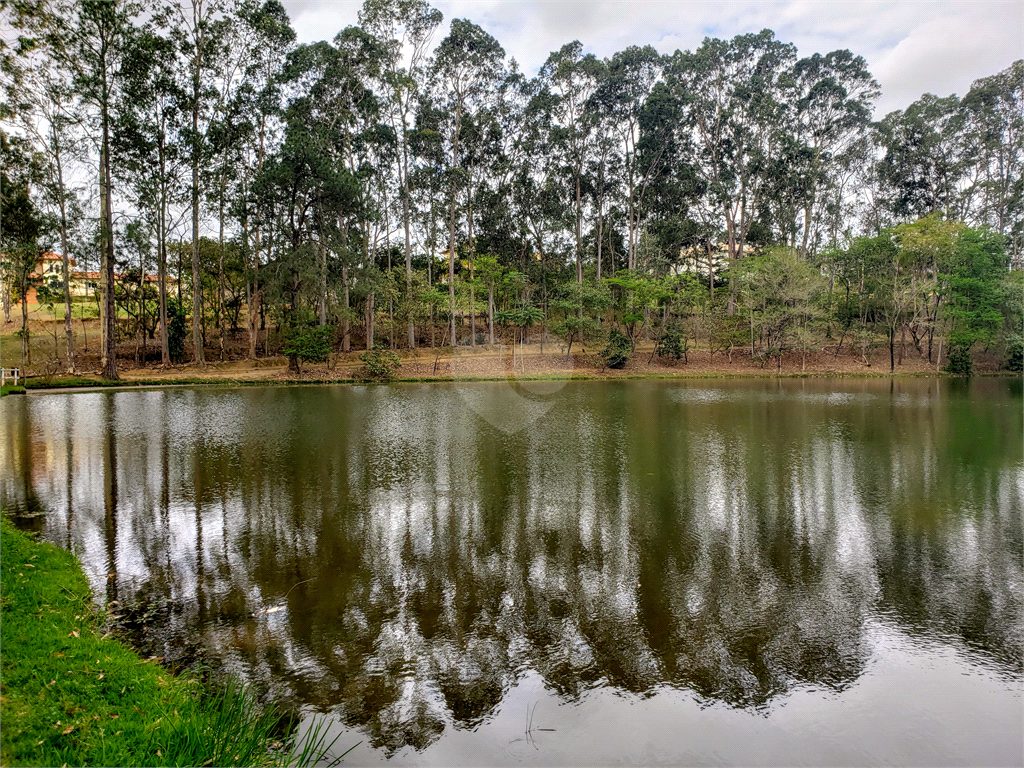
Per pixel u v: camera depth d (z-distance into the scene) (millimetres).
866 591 5062
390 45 30750
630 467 9617
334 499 7594
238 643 4051
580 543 6137
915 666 3955
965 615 4664
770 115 35094
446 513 7094
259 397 18922
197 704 3248
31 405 16234
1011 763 3021
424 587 5023
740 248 37875
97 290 26453
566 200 35781
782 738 3217
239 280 30562
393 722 3264
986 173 38531
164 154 24172
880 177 38562
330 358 26766
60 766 2479
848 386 24125
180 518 6727
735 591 5035
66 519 6605
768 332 30594
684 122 36156
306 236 26938
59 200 22484
